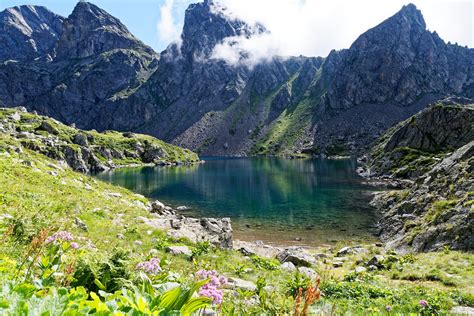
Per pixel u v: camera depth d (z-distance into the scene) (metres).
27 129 151.62
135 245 19.25
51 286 5.62
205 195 83.00
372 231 50.06
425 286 20.27
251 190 90.81
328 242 44.66
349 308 13.78
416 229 37.38
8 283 4.31
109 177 123.56
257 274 19.38
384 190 86.69
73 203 24.17
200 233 29.34
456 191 42.81
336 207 67.25
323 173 133.12
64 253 8.19
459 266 24.00
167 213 40.91
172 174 136.38
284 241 45.06
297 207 67.81
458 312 14.70
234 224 54.59
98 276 6.34
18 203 18.42
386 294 17.20
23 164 32.75
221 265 19.86
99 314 3.77
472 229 30.53
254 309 8.90
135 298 4.36
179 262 17.92
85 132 193.12
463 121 121.88
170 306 4.38
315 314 9.41
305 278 17.58
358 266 28.19
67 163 132.38
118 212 28.36
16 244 9.97
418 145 126.06
